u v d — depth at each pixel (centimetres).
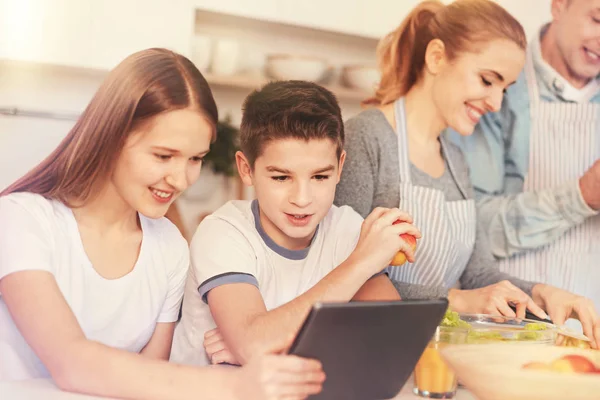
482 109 206
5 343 123
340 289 116
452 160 203
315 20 203
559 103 216
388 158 193
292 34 203
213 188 192
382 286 145
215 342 125
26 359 124
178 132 121
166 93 120
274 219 130
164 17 185
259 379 88
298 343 83
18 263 108
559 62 214
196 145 124
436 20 201
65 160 125
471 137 207
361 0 205
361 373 91
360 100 205
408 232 122
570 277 217
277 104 128
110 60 180
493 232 211
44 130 177
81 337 102
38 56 174
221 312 122
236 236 133
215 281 125
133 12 182
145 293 129
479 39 203
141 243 130
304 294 116
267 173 128
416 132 198
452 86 202
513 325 121
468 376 92
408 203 193
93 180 124
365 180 190
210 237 131
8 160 174
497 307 163
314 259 143
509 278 197
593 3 211
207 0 191
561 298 181
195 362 137
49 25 175
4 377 123
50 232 118
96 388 97
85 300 123
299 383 86
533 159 215
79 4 176
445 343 104
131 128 120
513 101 212
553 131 216
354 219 151
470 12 204
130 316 128
